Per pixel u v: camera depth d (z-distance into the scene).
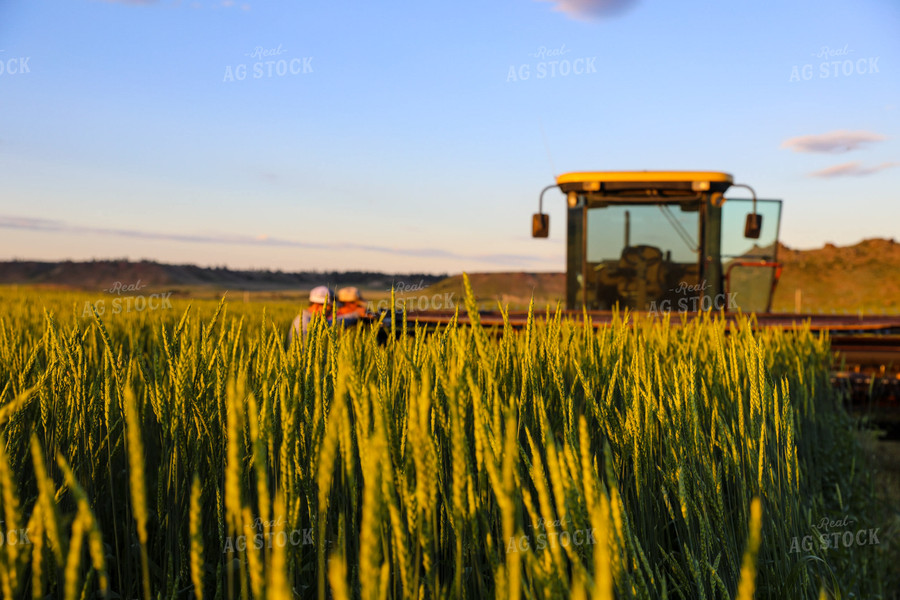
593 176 8.41
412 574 0.98
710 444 2.04
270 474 1.55
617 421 1.79
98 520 1.90
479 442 1.00
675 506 1.98
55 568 1.25
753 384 1.89
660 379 1.94
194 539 0.83
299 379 1.45
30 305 8.59
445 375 1.46
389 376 1.85
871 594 2.99
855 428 5.62
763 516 1.87
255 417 0.75
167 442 1.79
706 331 3.53
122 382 1.90
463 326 1.33
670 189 8.31
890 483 5.03
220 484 1.70
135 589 1.81
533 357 1.86
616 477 1.80
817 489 3.48
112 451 1.76
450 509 1.24
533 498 1.61
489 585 1.45
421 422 0.91
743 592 0.60
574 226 8.80
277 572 0.57
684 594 1.74
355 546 1.26
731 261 8.50
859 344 7.02
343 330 1.60
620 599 0.96
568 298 8.84
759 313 8.23
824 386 5.47
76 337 1.88
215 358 1.83
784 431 2.11
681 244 8.52
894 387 6.78
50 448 1.89
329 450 0.88
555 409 1.88
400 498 1.12
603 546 0.51
